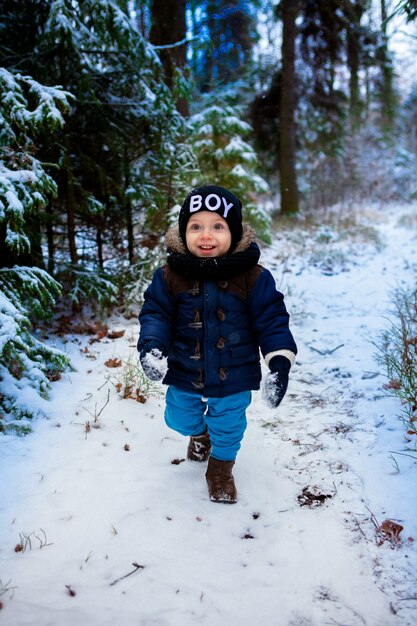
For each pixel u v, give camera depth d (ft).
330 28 39.17
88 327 15.70
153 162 18.02
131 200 17.92
